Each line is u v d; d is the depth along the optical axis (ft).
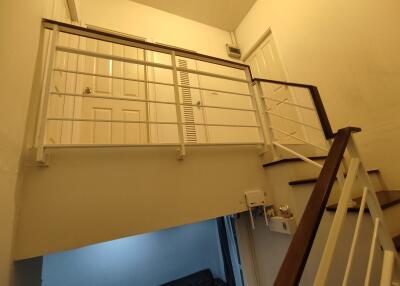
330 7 7.57
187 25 10.90
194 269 11.28
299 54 8.68
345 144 2.93
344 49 7.16
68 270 9.10
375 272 3.78
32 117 3.68
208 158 5.05
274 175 5.60
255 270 6.72
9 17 2.80
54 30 4.10
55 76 5.06
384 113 6.18
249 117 10.61
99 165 3.93
